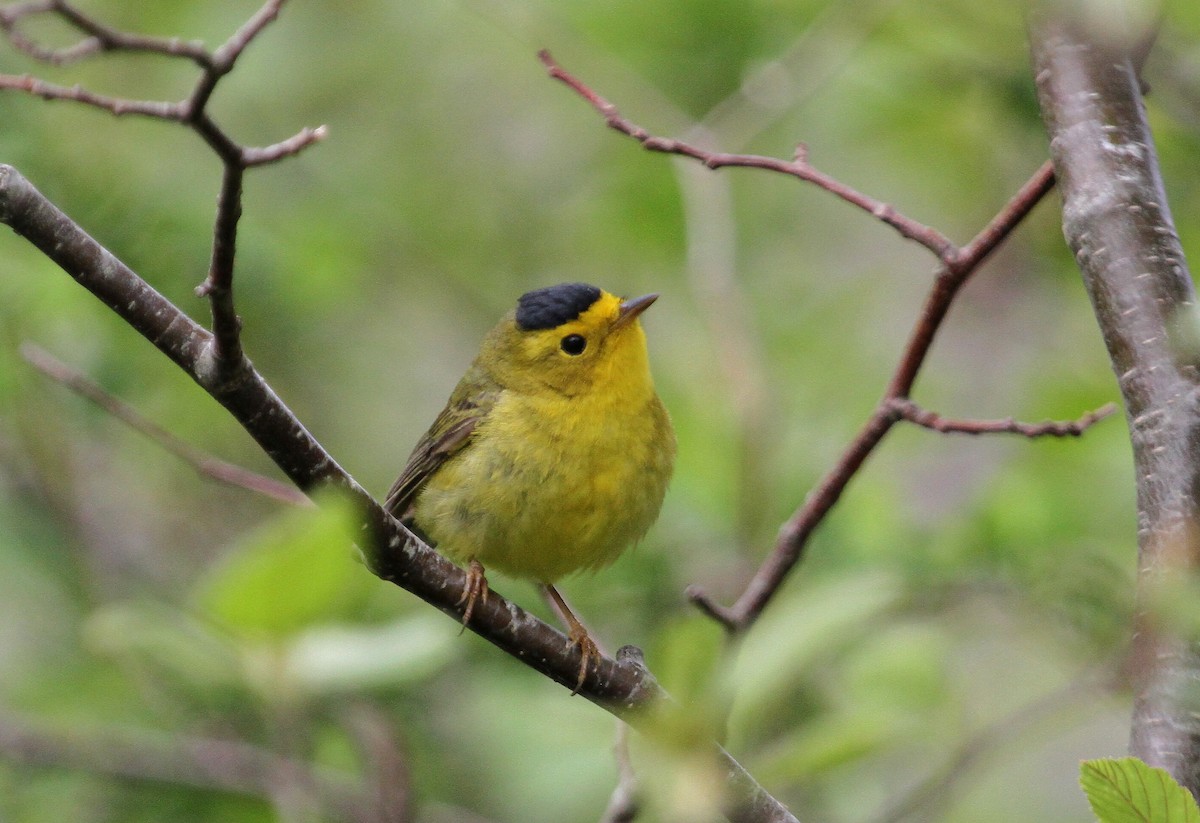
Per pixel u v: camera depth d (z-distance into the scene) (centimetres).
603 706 809
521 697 1089
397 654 818
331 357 1662
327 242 1546
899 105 1526
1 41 1425
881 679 1012
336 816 1002
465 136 1806
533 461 953
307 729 970
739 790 683
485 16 1528
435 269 1722
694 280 1223
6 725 1176
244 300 1475
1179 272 654
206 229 1417
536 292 988
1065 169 698
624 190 1627
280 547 778
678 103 1603
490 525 965
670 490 1240
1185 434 605
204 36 1598
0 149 1379
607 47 1600
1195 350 604
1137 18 720
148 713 1230
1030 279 1576
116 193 1412
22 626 1398
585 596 1248
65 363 1403
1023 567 1013
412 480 1012
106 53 552
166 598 1401
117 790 1199
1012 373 1536
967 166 1574
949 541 1088
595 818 1230
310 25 1702
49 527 1405
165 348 646
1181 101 1205
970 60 1411
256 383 649
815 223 1716
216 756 1152
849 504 1197
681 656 671
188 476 1538
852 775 1147
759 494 1186
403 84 1777
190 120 546
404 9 1708
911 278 1688
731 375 1194
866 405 1464
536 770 1048
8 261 1369
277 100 1695
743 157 783
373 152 1744
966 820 1345
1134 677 577
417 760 1168
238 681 846
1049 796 1377
